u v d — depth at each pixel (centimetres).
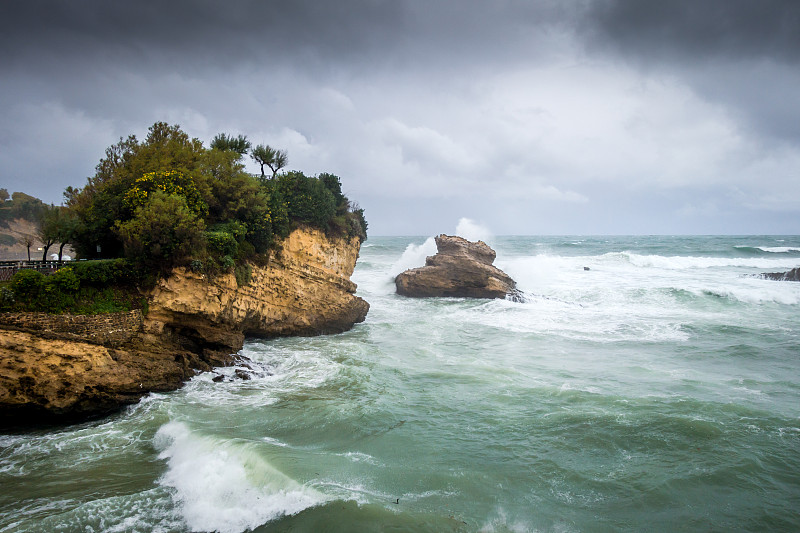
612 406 1780
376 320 3572
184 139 3014
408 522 1112
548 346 2739
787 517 1155
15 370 1593
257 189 2752
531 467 1372
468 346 2770
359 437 1550
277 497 1201
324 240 3281
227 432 1558
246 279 2542
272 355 2523
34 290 1769
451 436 1557
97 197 2538
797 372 2208
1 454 1452
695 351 2572
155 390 1914
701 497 1235
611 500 1227
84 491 1250
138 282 2105
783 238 17438
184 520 1143
